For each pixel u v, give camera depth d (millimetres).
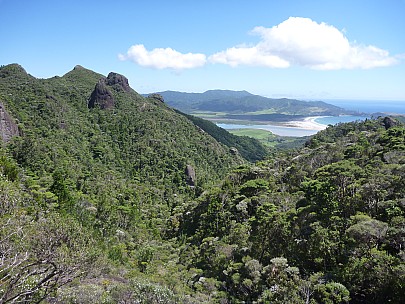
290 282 31047
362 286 28625
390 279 26344
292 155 95062
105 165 101625
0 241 13852
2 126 81625
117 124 127062
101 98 140375
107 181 89250
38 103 111938
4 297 12609
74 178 81312
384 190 38625
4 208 18125
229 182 73938
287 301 28812
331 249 33594
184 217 75750
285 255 38500
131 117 135125
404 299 25016
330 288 28062
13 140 82000
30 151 79312
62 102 126000
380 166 48906
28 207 33406
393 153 54094
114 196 80562
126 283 35406
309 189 46688
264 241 42562
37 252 15086
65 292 21547
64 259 15484
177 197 97000
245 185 63844
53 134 99500
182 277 45938
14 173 52688
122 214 70812
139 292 28938
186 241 64188
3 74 140875
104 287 30734
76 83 164875
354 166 50469
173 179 106375
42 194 53438
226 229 55312
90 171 91812
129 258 53438
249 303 34250
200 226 63406
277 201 53938
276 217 43812
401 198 36469
